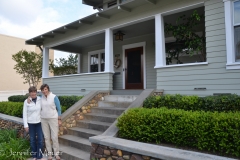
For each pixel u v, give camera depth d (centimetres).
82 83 754
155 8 566
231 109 382
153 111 382
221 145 283
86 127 523
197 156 267
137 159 307
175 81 523
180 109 398
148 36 823
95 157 366
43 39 938
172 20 659
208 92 471
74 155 402
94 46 1059
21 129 586
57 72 1400
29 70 1165
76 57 1633
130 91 610
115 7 609
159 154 280
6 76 1709
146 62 826
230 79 443
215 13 472
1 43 1689
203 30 668
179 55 733
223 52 457
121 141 348
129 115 388
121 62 919
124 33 806
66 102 686
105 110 558
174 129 332
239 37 444
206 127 302
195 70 494
